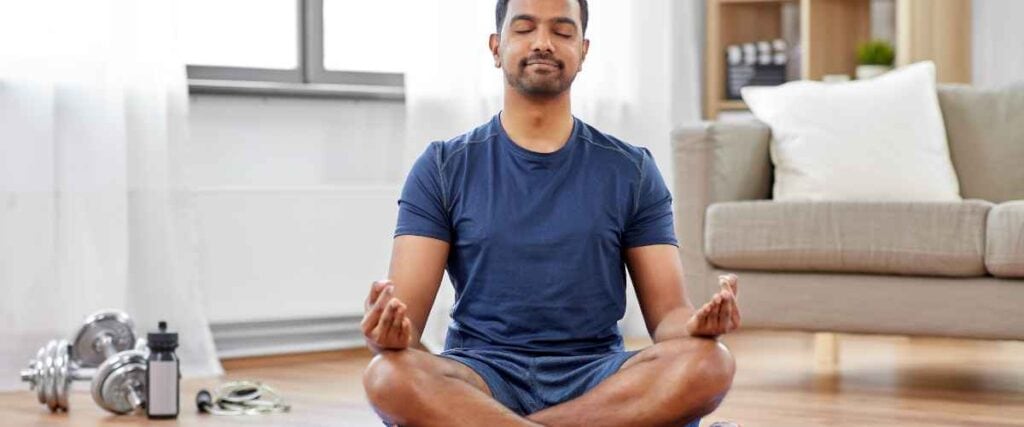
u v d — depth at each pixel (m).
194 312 4.14
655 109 5.19
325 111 4.64
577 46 2.36
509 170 2.38
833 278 3.77
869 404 3.46
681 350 2.16
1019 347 4.70
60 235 3.93
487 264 2.35
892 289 3.69
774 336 5.11
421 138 4.60
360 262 4.59
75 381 3.86
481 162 2.39
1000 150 4.09
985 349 4.66
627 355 2.27
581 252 2.35
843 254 3.71
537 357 2.33
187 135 4.14
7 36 3.82
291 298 4.45
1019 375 4.01
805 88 4.23
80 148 3.94
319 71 4.65
